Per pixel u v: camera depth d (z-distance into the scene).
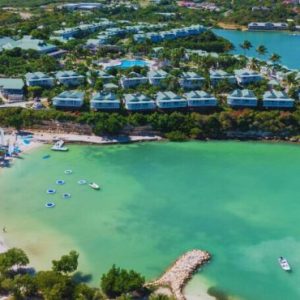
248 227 141.75
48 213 144.88
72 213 145.50
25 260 117.00
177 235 136.88
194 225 142.00
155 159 184.25
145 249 130.25
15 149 184.25
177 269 121.19
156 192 159.50
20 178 165.12
